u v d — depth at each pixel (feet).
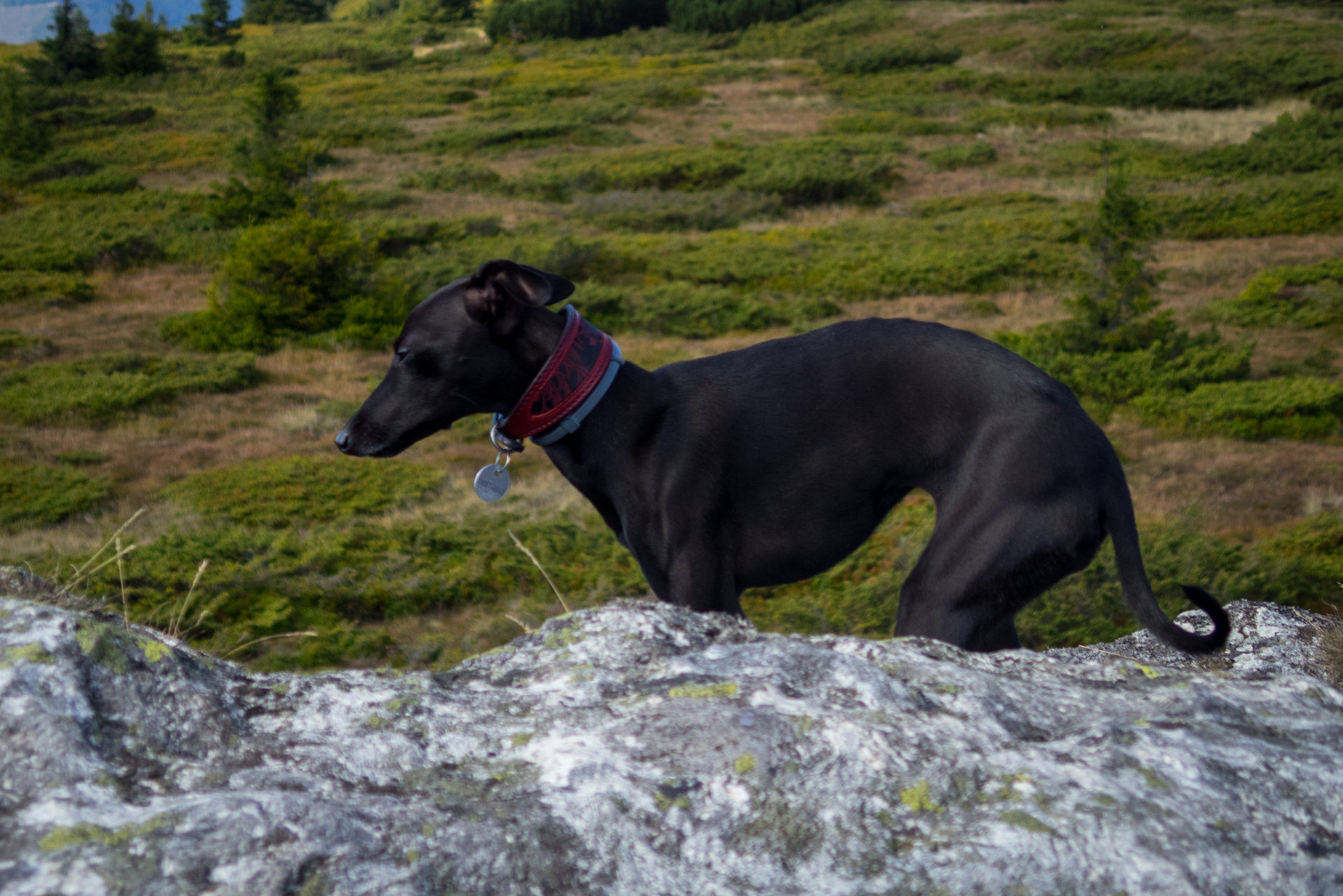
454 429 46.52
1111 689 4.86
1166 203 87.76
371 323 64.34
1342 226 81.30
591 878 3.27
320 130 132.87
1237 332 59.52
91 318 69.31
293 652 24.99
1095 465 7.28
